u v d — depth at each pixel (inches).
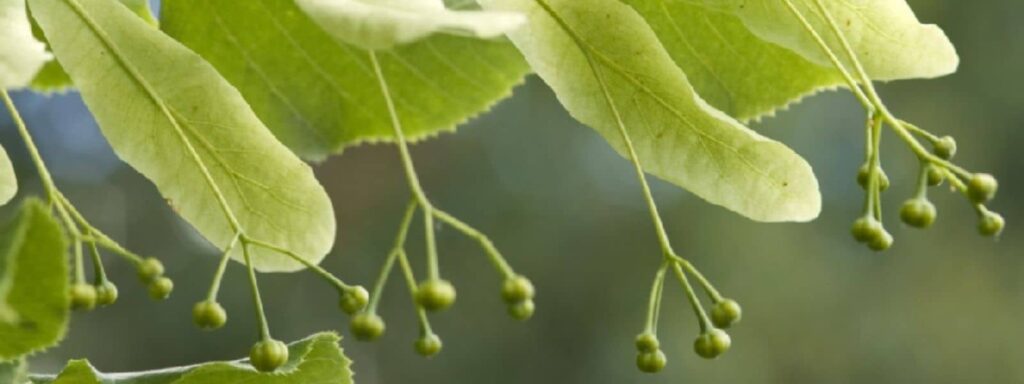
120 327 77.1
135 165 23.3
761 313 79.9
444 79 27.6
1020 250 81.7
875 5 23.6
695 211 81.3
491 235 81.3
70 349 75.0
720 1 24.2
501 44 27.5
